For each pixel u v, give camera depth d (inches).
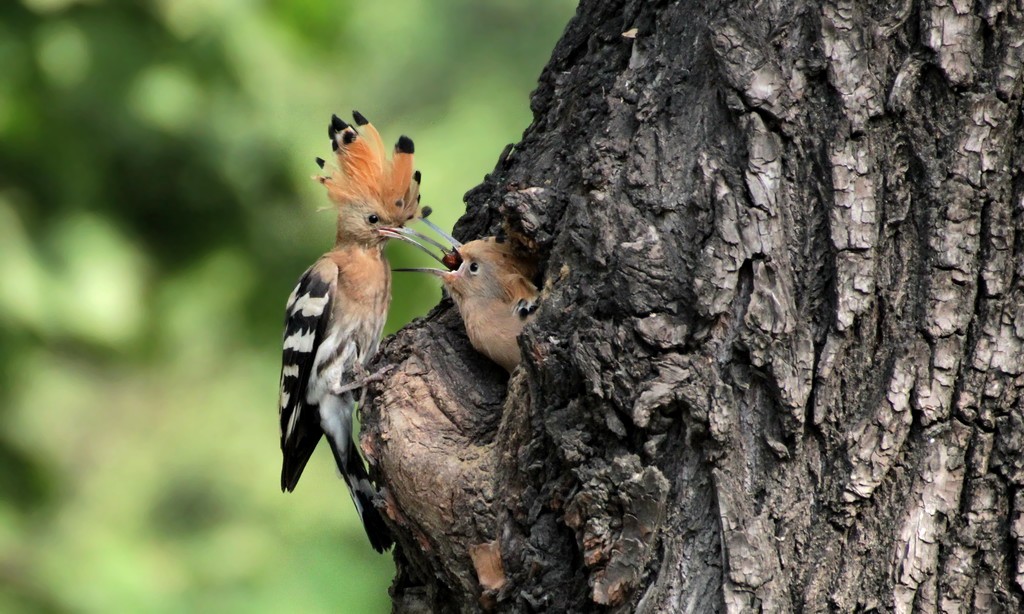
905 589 194.7
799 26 208.8
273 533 550.3
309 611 530.9
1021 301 196.7
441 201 602.2
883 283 201.0
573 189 232.5
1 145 489.7
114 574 497.0
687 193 211.6
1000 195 198.5
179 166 509.0
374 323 357.1
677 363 204.1
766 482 199.5
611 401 207.5
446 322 285.3
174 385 543.2
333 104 542.9
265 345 543.5
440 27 657.0
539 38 677.3
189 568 520.7
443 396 262.7
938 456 196.5
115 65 495.5
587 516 205.5
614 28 261.6
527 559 219.3
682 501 201.6
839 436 199.2
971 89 200.2
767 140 206.8
